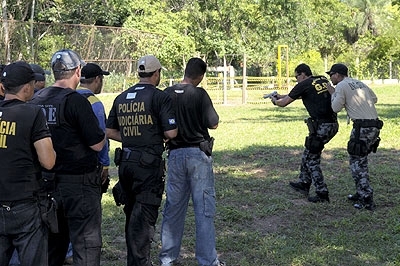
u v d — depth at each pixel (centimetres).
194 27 4231
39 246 391
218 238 635
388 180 902
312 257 566
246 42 4391
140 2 3841
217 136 1470
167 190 535
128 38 3434
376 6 5641
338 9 5103
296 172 988
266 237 635
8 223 384
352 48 5462
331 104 744
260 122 1827
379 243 612
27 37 3025
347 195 820
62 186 433
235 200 800
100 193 453
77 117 430
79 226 437
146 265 491
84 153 435
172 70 3784
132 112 490
